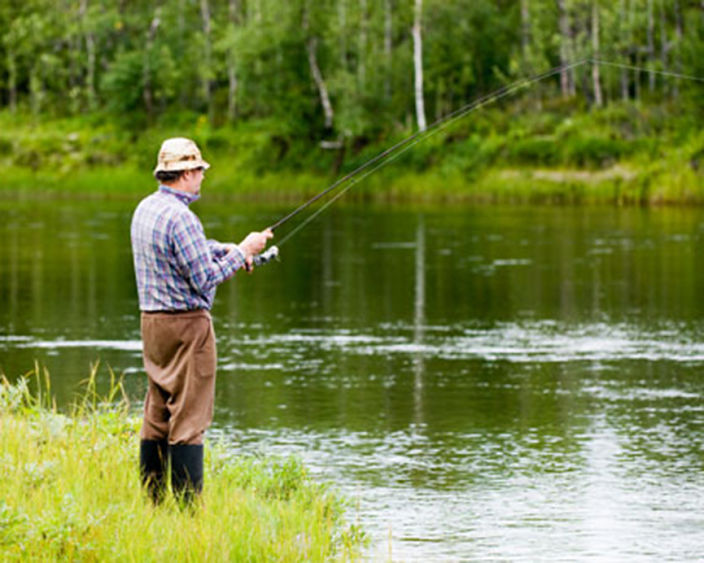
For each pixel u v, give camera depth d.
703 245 43.47
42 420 12.09
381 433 15.55
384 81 91.19
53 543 8.45
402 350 22.06
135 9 112.44
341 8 92.50
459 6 92.31
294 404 17.34
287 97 92.25
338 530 10.74
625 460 14.19
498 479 13.34
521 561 10.48
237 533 9.07
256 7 95.81
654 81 84.25
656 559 10.58
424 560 10.43
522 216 61.03
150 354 9.84
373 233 50.88
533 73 86.56
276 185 88.69
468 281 33.22
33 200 83.56
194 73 104.06
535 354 21.64
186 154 9.72
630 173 74.31
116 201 82.38
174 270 9.62
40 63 110.19
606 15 84.12
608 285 32.03
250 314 27.03
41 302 28.86
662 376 19.50
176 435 9.75
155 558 8.49
